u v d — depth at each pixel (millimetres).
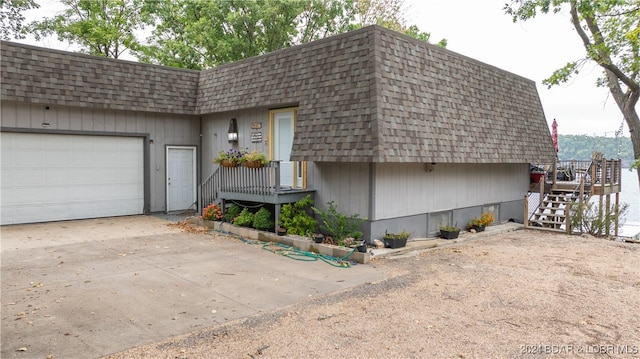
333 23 23188
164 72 12203
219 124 12375
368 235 8281
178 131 12883
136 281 5918
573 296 5551
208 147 12969
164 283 5855
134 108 11367
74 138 11117
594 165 12883
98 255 7457
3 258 7145
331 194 8930
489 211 11914
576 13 14938
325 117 8289
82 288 5559
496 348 3924
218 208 10555
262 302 5148
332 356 3691
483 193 11578
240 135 11492
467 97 9969
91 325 4316
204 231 9961
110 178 11820
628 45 13883
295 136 8734
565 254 8281
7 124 10000
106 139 11680
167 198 12797
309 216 9141
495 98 11055
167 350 3768
